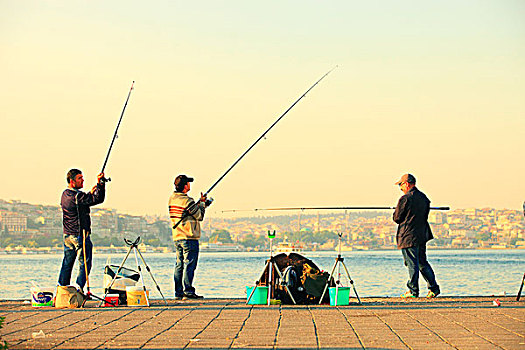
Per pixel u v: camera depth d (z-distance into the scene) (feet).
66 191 70.85
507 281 185.68
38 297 67.21
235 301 70.90
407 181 75.72
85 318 58.23
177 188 74.28
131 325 54.19
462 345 45.29
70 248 70.69
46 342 47.29
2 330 52.29
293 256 71.97
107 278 69.97
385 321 55.21
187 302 70.44
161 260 433.89
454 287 163.32
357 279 192.75
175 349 44.65
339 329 51.55
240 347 45.01
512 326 52.47
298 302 67.97
